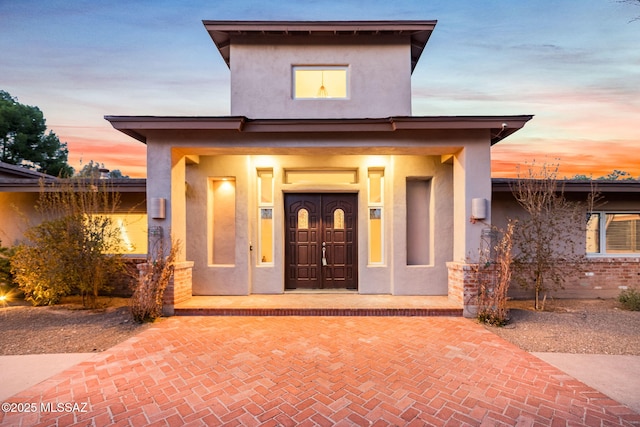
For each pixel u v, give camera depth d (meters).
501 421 2.50
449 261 6.66
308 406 2.73
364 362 3.67
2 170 8.56
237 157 6.91
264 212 7.39
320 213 7.36
